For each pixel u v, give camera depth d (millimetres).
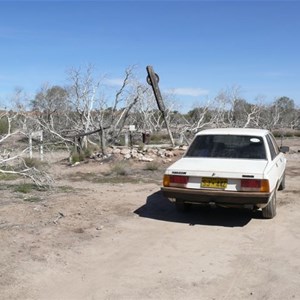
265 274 5023
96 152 16125
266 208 7383
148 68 16656
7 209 7750
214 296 4438
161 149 16641
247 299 4371
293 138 39188
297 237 6461
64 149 20141
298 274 5016
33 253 5559
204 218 7590
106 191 10031
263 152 7719
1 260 5266
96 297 4402
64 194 9445
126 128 27125
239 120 36375
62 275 4941
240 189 6844
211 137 8195
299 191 10117
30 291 4496
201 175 7047
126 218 7523
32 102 24469
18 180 11195
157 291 4551
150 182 11445
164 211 8062
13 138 17359
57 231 6574
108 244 6074
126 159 15055
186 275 4992
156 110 36812
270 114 46531
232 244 6145
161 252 5785
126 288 4625
